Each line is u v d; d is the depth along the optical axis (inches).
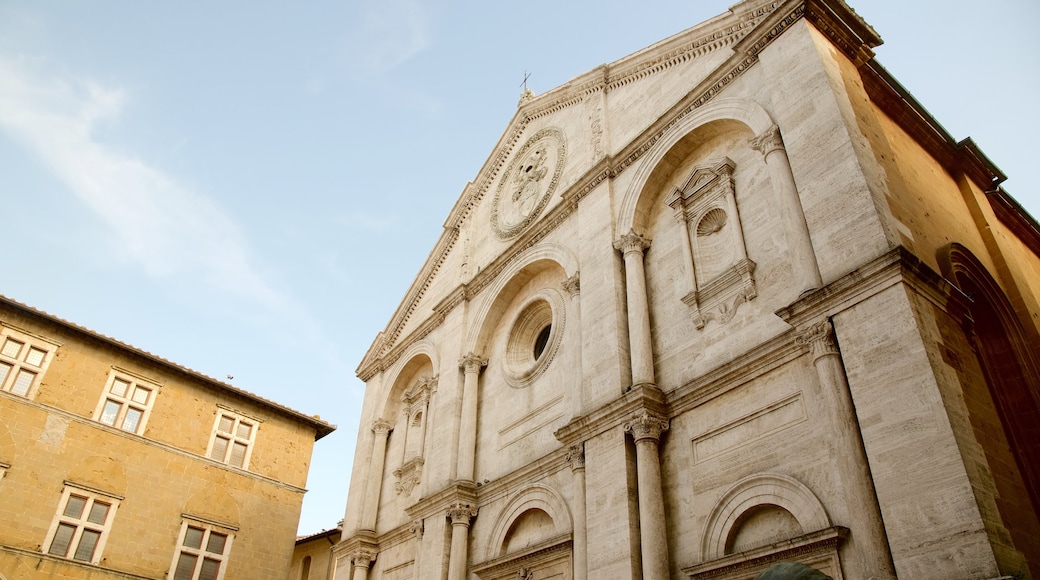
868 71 727.1
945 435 442.3
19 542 992.9
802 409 569.3
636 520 644.7
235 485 1261.1
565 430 751.1
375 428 1213.7
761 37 738.2
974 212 810.2
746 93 746.8
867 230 547.2
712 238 742.5
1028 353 728.3
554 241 970.7
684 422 668.1
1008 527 428.8
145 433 1184.2
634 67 975.6
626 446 680.4
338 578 1079.6
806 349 576.1
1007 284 767.1
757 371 615.8
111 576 1059.9
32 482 1034.1
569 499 758.5
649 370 717.3
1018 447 627.5
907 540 436.1
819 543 499.2
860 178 570.6
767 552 530.9
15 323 1101.7
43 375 1102.4
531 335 1008.9
